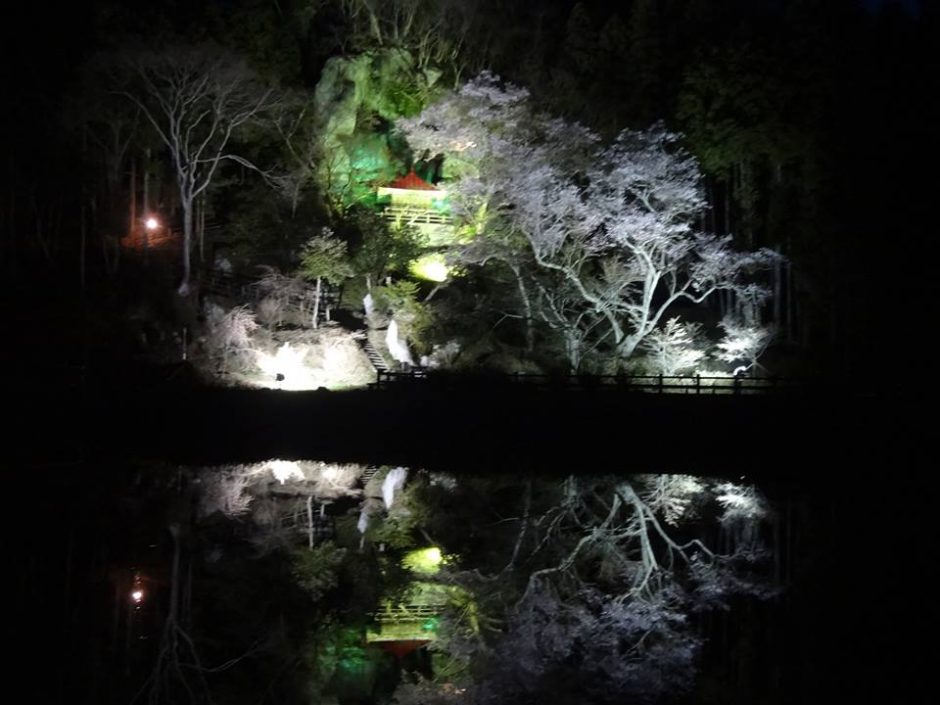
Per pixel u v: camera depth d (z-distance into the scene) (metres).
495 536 29.41
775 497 33.97
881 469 38.50
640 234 47.03
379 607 22.56
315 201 59.59
